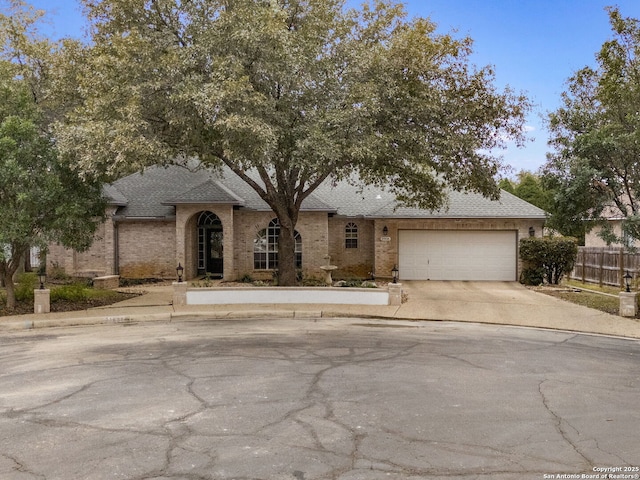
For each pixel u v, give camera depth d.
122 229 22.05
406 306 14.71
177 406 6.16
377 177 17.55
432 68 13.40
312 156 12.62
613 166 13.40
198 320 13.20
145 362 8.44
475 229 21.89
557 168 13.93
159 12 13.76
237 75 12.20
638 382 7.41
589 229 14.62
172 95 11.86
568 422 5.68
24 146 12.89
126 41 12.28
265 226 22.02
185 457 4.71
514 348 9.74
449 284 20.62
